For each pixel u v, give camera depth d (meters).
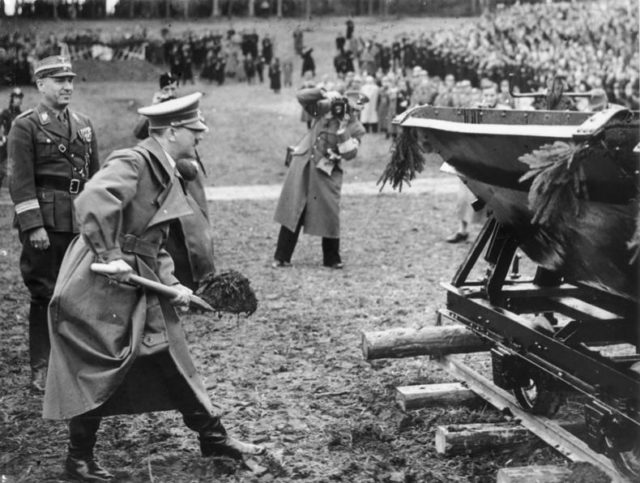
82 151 5.30
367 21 32.59
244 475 3.92
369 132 26.08
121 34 30.95
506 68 25.56
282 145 25.11
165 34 32.12
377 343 5.07
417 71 24.84
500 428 4.23
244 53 34.94
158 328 3.71
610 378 3.58
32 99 20.39
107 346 3.62
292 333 6.52
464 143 4.02
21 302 7.79
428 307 7.31
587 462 3.72
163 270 3.83
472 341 5.13
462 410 4.73
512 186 4.02
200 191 6.48
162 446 4.30
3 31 23.20
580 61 24.83
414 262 9.59
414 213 13.66
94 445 4.12
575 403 4.85
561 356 3.93
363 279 8.66
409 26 30.38
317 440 4.41
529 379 4.31
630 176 3.14
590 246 3.71
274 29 36.53
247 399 5.03
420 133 4.60
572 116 4.52
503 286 5.15
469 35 28.53
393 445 4.36
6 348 6.23
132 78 30.61
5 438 4.41
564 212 3.55
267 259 9.98
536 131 3.38
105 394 3.57
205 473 3.94
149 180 3.77
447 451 4.18
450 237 10.89
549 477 3.63
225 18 36.22
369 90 25.73
